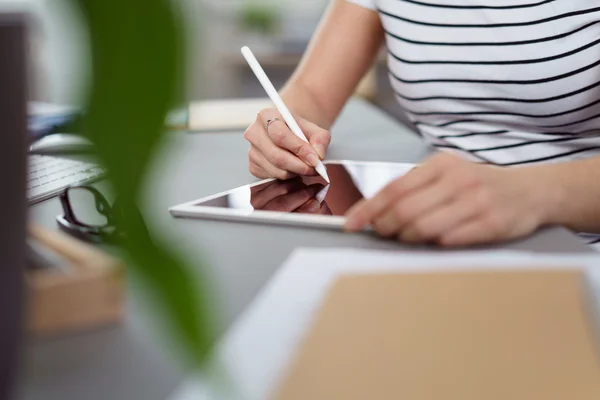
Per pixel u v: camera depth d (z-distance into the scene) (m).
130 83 0.10
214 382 0.14
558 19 0.86
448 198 0.47
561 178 0.53
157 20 0.10
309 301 0.36
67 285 0.32
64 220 0.48
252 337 0.32
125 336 0.33
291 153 0.70
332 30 1.03
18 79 0.23
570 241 0.48
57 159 0.72
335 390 0.27
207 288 0.12
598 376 0.28
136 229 0.12
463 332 0.32
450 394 0.27
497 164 0.90
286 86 1.01
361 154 0.87
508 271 0.38
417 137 0.98
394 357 0.30
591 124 0.90
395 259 0.42
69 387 0.29
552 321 0.33
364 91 1.42
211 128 1.01
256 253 0.46
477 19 0.91
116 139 0.11
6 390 0.26
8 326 0.26
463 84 0.93
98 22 0.10
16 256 0.25
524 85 0.89
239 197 0.60
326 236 0.50
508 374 0.28
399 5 0.96
